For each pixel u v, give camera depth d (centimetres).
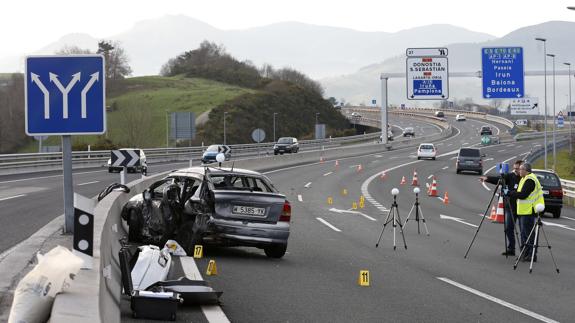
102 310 823
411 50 7475
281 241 1995
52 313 727
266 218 1988
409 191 5756
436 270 1933
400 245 2533
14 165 6041
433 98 7462
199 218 1945
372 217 3700
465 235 2959
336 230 2983
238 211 1966
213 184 1986
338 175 7275
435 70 7456
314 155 10088
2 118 15488
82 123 1538
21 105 15625
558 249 2588
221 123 18625
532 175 2256
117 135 17088
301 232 2850
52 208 2966
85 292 815
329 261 2042
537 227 1986
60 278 804
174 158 10400
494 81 7381
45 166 6581
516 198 2258
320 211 3922
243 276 1680
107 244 1280
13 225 2316
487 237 2911
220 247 2262
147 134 17450
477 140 16962
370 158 10669
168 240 1983
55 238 1647
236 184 2192
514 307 1420
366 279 1631
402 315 1298
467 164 7938
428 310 1355
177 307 1182
